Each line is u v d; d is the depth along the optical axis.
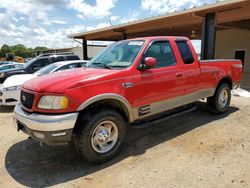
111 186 3.16
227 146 4.17
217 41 19.80
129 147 4.32
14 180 3.41
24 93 3.73
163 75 4.41
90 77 3.61
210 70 5.47
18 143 4.75
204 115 5.99
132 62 4.09
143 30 15.98
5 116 6.84
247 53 17.67
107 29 15.41
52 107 3.35
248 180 3.14
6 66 16.70
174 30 17.36
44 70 8.71
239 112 6.21
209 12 9.99
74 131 3.62
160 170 3.48
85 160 3.87
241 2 8.37
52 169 3.69
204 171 3.40
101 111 3.70
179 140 4.52
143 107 4.18
